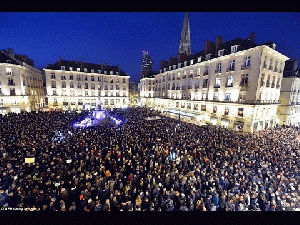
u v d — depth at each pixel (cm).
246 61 2575
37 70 5081
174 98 4472
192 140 1780
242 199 835
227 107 2856
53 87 4919
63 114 3381
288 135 2269
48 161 1212
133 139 1742
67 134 1859
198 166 1159
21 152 1316
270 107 2836
